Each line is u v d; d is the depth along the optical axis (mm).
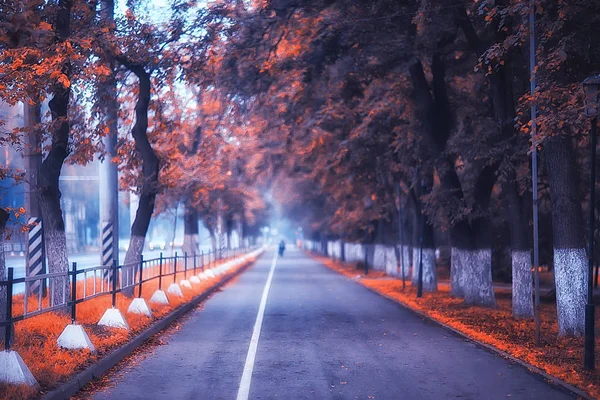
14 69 10328
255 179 36875
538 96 10969
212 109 26312
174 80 19344
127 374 10164
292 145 29812
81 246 74688
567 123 11422
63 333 10797
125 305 16891
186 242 38875
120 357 11398
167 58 18281
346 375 10062
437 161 20797
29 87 10742
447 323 16703
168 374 10164
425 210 21906
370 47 17969
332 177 31406
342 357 11734
